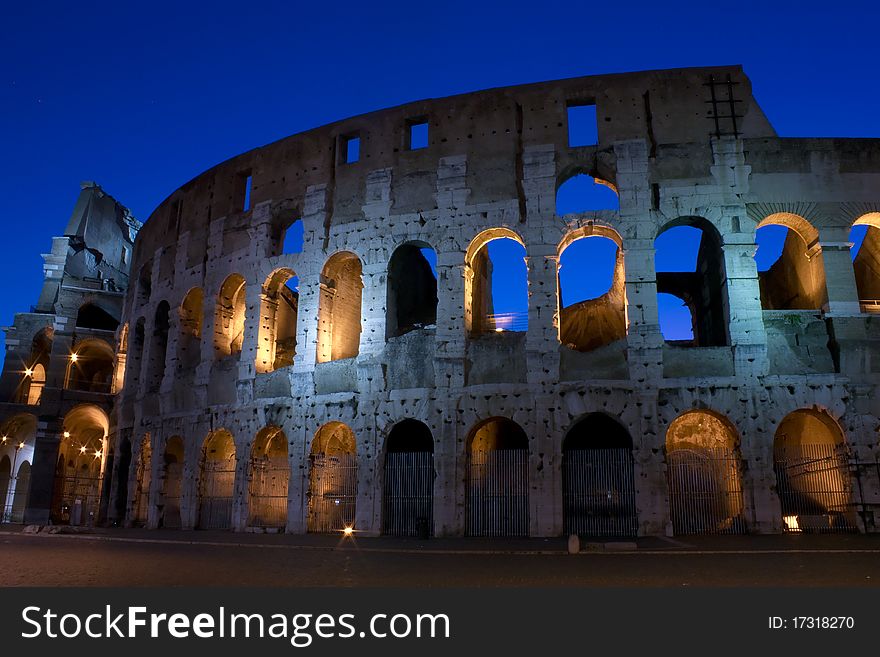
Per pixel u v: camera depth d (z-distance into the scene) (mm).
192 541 35281
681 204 39344
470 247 41438
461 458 38375
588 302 51969
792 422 45656
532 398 38031
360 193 44750
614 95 41688
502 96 43125
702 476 36844
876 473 35281
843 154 39594
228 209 50719
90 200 75062
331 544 33094
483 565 22844
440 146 43344
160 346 55031
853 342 36938
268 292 47375
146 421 52938
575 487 37125
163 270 55188
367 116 46094
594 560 23906
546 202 40438
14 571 21531
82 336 66188
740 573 19406
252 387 45469
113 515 54219
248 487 44031
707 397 36781
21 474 69500
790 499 37469
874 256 44062
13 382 65375
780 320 37906
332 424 43688
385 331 41906
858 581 17438
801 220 39281
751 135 40094
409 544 32812
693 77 41438
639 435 36625
